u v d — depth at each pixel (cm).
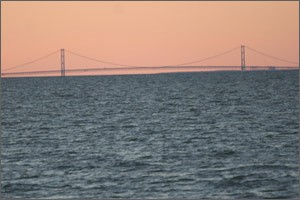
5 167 14538
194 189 12250
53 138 19075
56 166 14550
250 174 13225
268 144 16900
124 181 12938
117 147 16988
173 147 16700
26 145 17725
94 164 14650
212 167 13975
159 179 13000
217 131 19712
